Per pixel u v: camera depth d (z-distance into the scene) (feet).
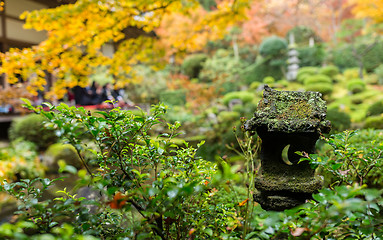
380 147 5.09
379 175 8.40
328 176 7.57
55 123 3.81
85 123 4.17
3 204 8.35
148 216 3.86
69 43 12.55
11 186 4.62
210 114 31.83
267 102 5.98
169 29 31.32
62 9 10.99
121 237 3.94
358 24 56.59
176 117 28.60
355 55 55.31
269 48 57.00
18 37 24.95
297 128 5.46
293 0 57.82
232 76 52.90
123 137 4.57
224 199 7.34
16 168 13.60
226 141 17.70
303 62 59.88
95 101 26.35
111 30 12.80
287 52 58.49
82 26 11.96
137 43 14.61
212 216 5.16
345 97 45.14
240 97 37.55
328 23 62.18
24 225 3.10
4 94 18.56
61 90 15.11
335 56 59.72
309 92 6.15
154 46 14.93
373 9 47.70
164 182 3.95
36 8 23.56
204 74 50.75
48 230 4.10
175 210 4.00
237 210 5.58
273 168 5.96
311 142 5.82
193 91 34.47
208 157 16.98
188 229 4.75
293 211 3.51
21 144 17.56
